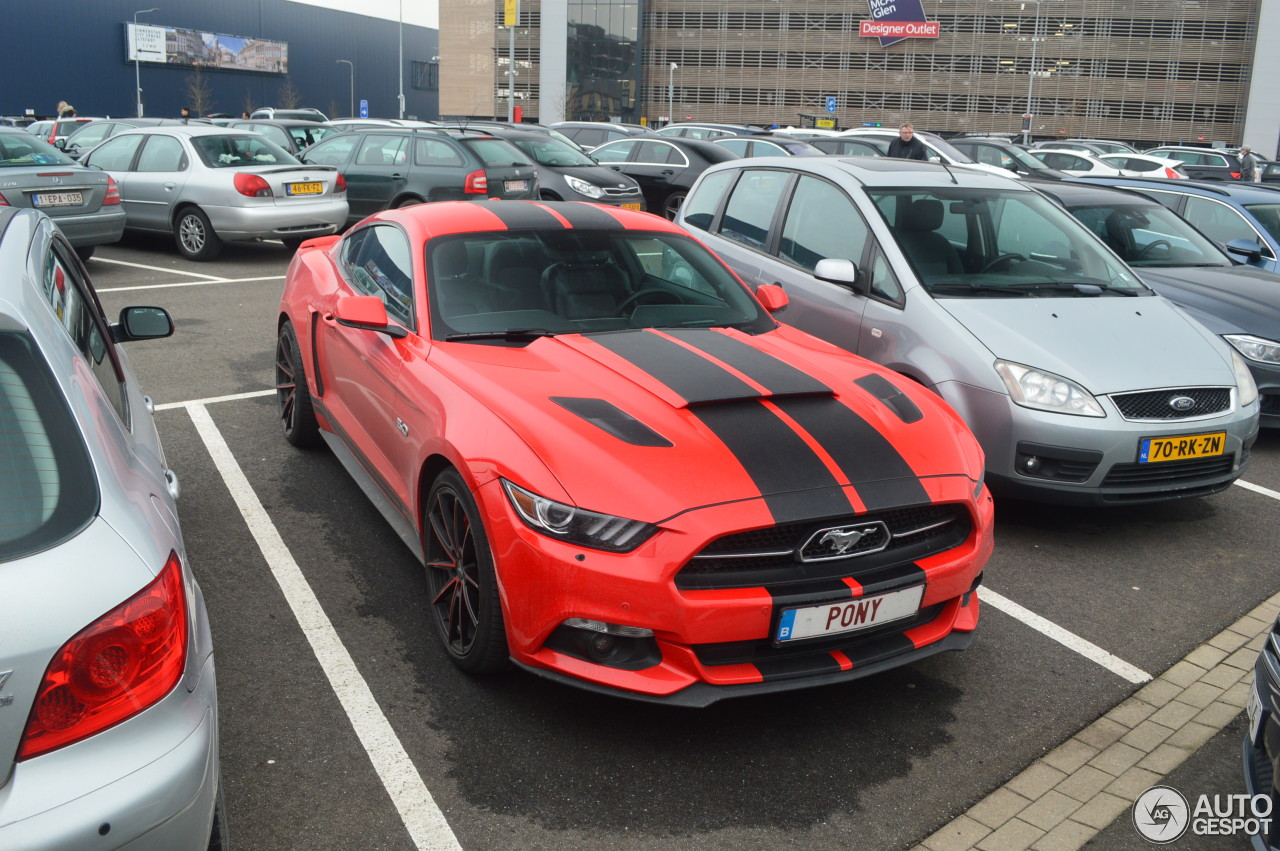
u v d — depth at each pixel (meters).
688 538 2.68
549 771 2.82
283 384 5.48
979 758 2.98
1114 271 5.45
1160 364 4.56
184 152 11.65
